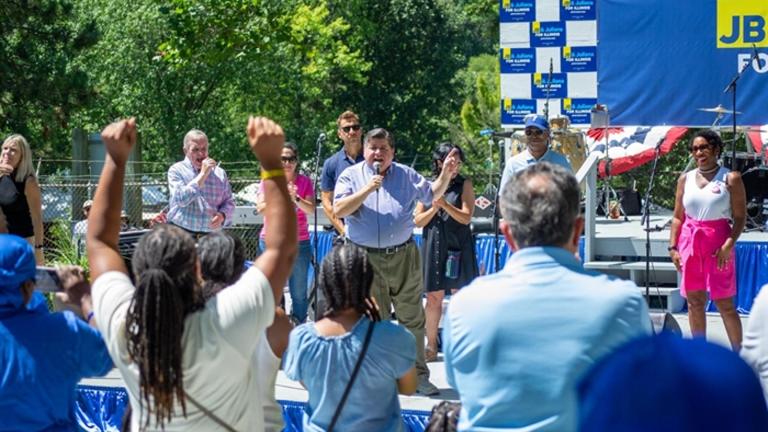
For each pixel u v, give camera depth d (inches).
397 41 1683.1
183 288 123.3
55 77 775.7
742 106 506.0
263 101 1365.7
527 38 533.0
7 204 306.5
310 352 162.4
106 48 1251.8
